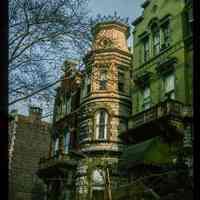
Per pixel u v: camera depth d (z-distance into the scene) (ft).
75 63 51.65
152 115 76.69
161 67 83.76
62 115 120.16
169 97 73.41
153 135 78.33
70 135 113.50
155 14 91.30
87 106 104.01
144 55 93.04
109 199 65.41
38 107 48.29
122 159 76.23
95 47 56.18
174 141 73.67
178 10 83.46
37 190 141.08
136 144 77.66
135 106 90.53
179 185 61.36
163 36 86.94
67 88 55.11
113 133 99.14
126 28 109.60
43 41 43.55
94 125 101.35
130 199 67.67
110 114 100.78
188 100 73.56
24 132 144.15
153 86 85.51
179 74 77.46
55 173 113.60
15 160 138.41
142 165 70.03
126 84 105.19
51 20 43.83
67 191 103.91
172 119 72.08
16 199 133.18
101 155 97.14
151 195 64.23
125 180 81.20
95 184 91.35
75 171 103.55
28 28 41.98
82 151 100.42
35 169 143.33
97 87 104.42
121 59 104.99
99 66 57.57
